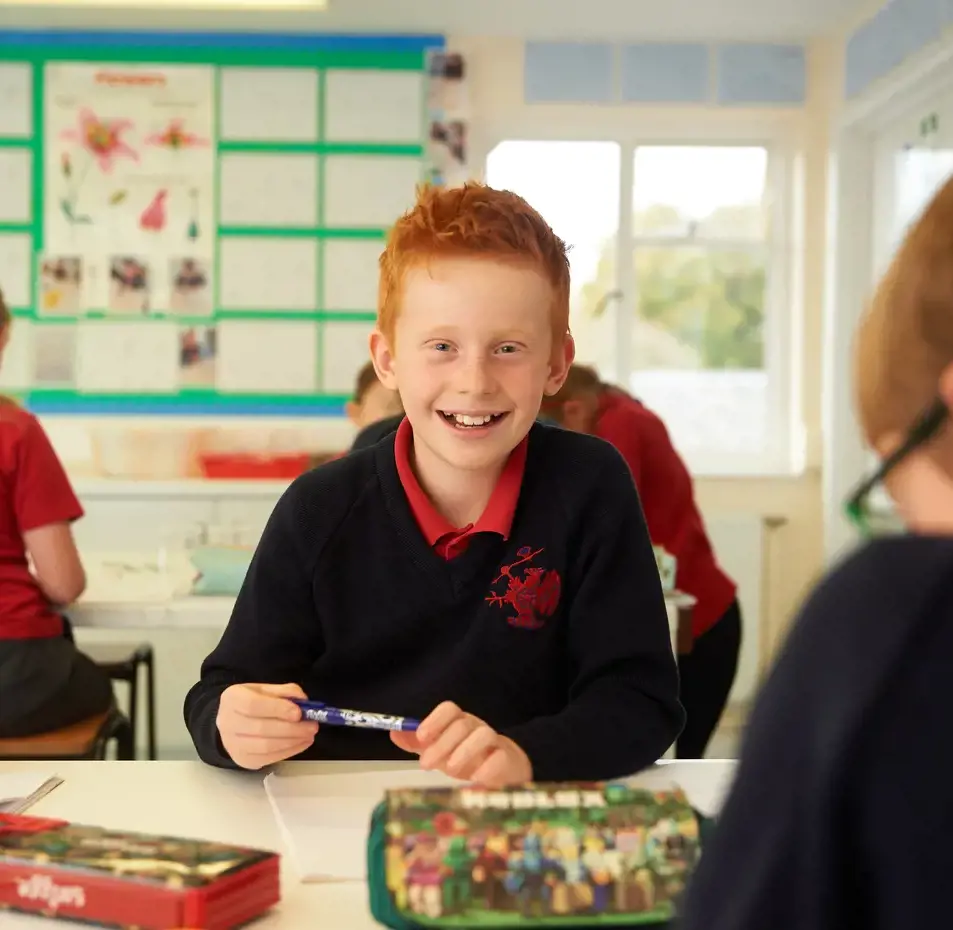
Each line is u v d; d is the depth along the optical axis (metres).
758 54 4.31
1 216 4.26
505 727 1.08
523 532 1.08
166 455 3.98
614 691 1.04
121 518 3.83
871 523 0.45
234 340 4.32
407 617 1.08
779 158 4.43
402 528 1.08
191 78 4.26
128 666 2.70
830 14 4.01
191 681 3.86
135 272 4.29
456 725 0.88
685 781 1.00
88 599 2.23
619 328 4.46
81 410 4.30
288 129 4.28
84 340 4.29
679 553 2.59
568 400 2.47
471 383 0.96
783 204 4.45
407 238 1.00
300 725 0.95
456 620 1.08
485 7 3.98
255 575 1.11
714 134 4.41
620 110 4.35
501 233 0.97
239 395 4.33
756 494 4.38
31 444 2.16
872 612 0.39
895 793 0.37
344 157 4.29
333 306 4.33
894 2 3.61
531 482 1.10
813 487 4.38
